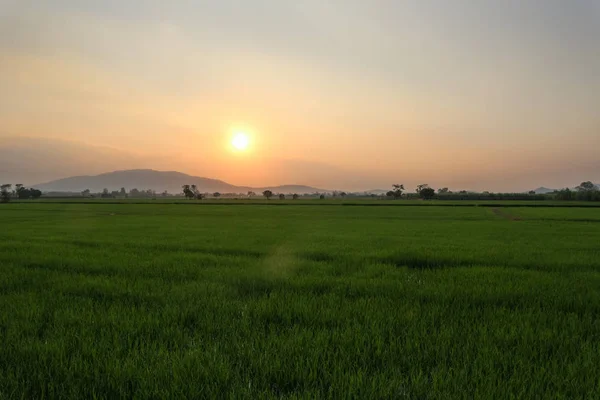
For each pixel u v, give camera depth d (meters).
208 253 12.18
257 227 26.56
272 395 2.88
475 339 4.10
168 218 38.88
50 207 71.38
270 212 56.84
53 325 4.60
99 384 3.06
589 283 7.34
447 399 2.81
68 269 8.88
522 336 4.16
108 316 4.87
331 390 2.88
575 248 14.05
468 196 162.25
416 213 54.84
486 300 6.02
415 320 4.77
